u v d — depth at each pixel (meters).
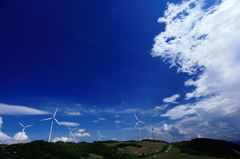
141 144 149.12
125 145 145.12
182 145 164.88
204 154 124.12
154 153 111.62
